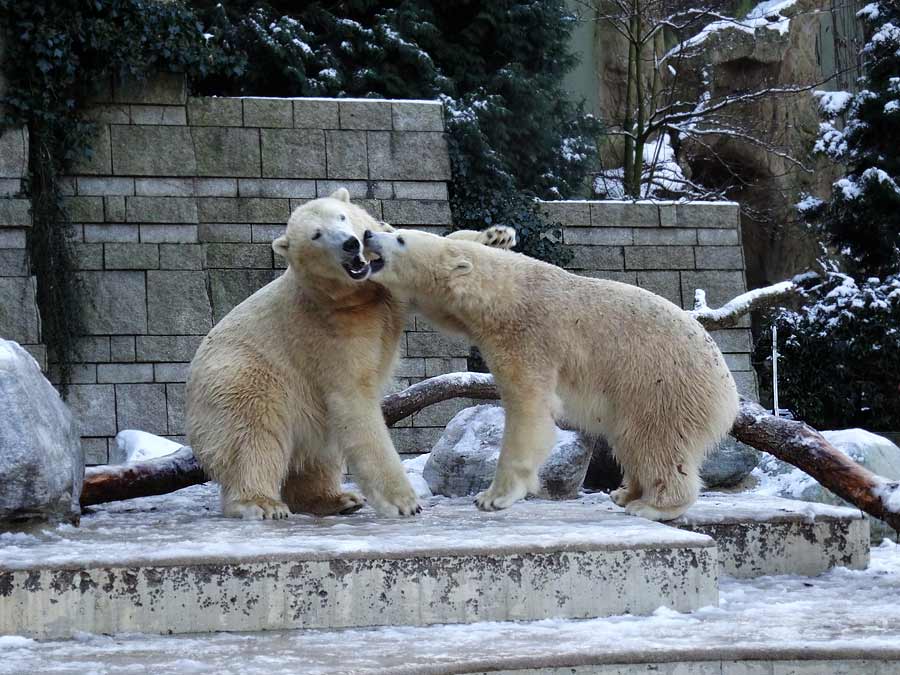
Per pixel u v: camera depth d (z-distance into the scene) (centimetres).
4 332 1184
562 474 790
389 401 849
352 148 1332
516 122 1789
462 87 1806
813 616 474
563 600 471
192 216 1272
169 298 1252
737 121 2398
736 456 916
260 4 1677
